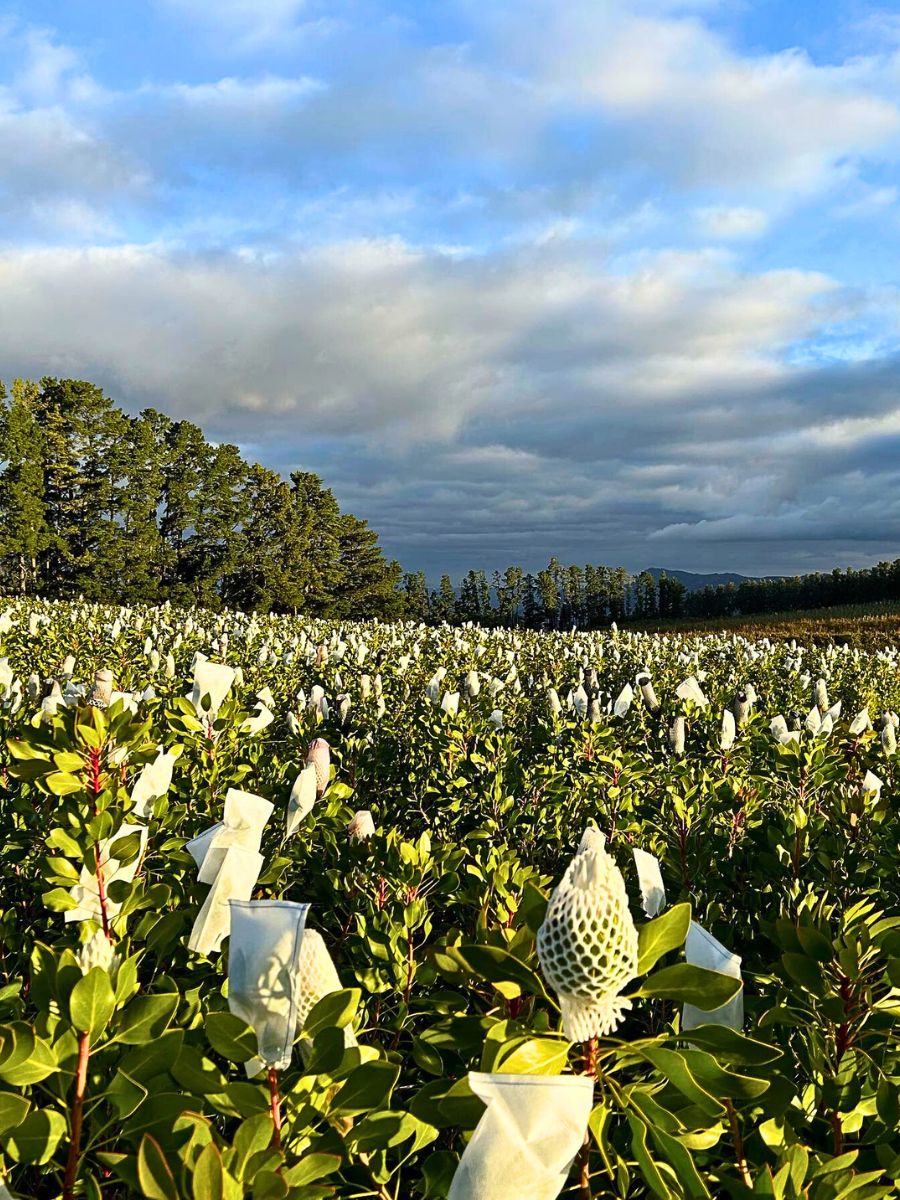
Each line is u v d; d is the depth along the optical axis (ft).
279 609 253.85
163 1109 4.38
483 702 26.78
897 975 5.18
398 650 46.65
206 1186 3.42
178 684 23.56
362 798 18.44
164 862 9.61
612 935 3.96
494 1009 5.60
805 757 15.10
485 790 16.43
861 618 168.04
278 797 12.35
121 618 55.16
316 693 20.79
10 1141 4.26
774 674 43.27
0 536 195.11
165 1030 4.64
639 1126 4.23
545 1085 3.32
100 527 206.39
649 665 44.27
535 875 8.92
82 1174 4.80
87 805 7.60
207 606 226.17
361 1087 4.49
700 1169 5.22
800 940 5.71
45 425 209.36
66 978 4.79
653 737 23.48
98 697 9.75
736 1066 5.09
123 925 6.61
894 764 16.87
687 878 11.68
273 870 8.77
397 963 8.37
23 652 32.89
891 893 11.13
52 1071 4.49
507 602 444.14
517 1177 3.26
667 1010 8.59
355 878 10.34
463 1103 4.12
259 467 254.68
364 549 290.76
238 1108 4.38
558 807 17.02
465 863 11.88
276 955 4.05
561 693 36.52
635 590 485.15
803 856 11.23
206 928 5.30
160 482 219.20
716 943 4.64
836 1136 5.83
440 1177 4.80
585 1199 4.51
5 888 11.35
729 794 13.93
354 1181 5.16
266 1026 4.06
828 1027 6.27
